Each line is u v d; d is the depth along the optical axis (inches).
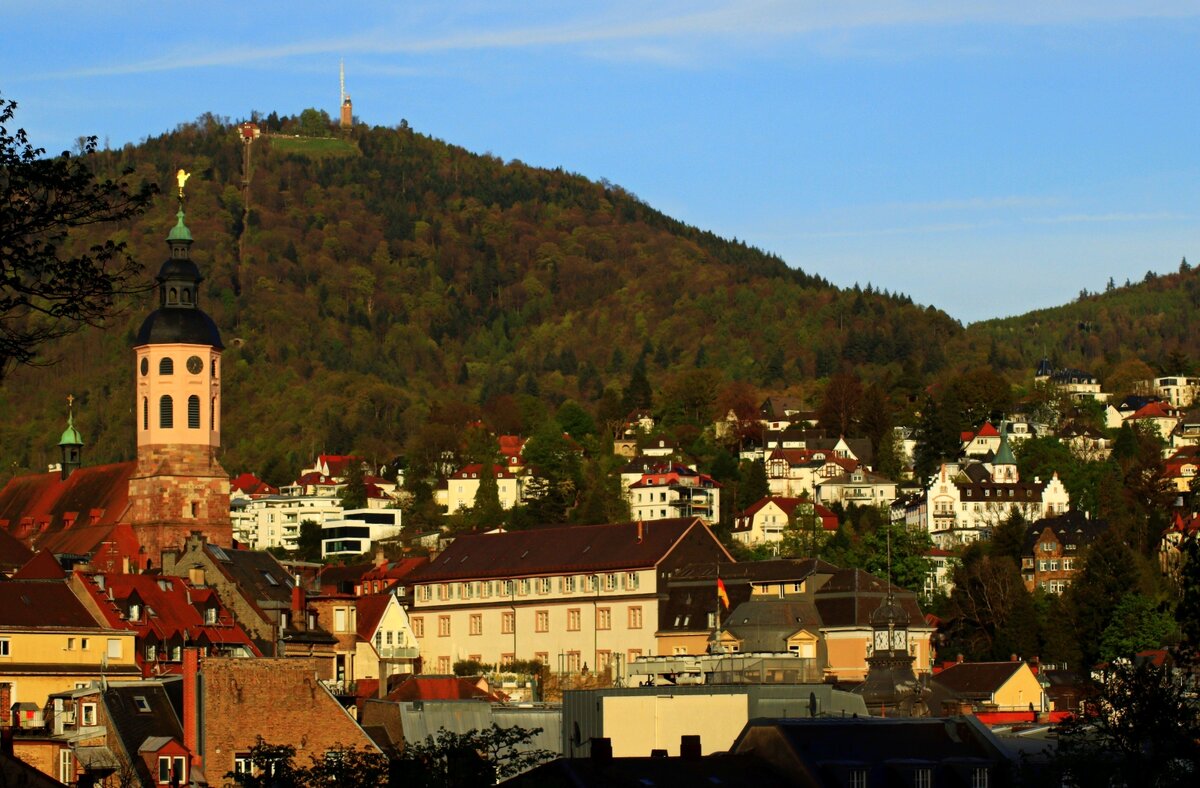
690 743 4645.7
